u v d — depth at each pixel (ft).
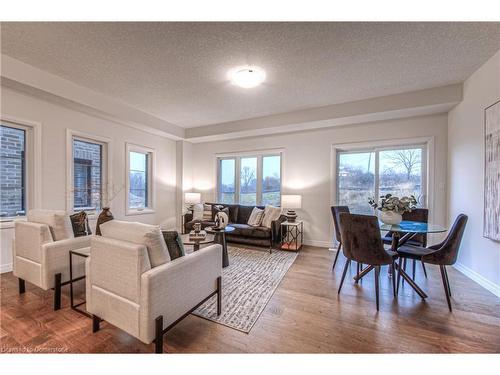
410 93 11.44
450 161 11.71
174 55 8.41
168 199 18.67
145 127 15.35
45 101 11.03
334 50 8.04
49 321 6.34
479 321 6.54
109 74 9.89
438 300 7.79
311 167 15.67
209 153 19.60
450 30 7.04
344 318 6.68
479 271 9.18
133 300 4.89
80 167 12.95
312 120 13.80
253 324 6.36
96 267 5.58
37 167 10.81
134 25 6.88
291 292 8.33
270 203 17.52
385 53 8.23
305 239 15.71
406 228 8.52
